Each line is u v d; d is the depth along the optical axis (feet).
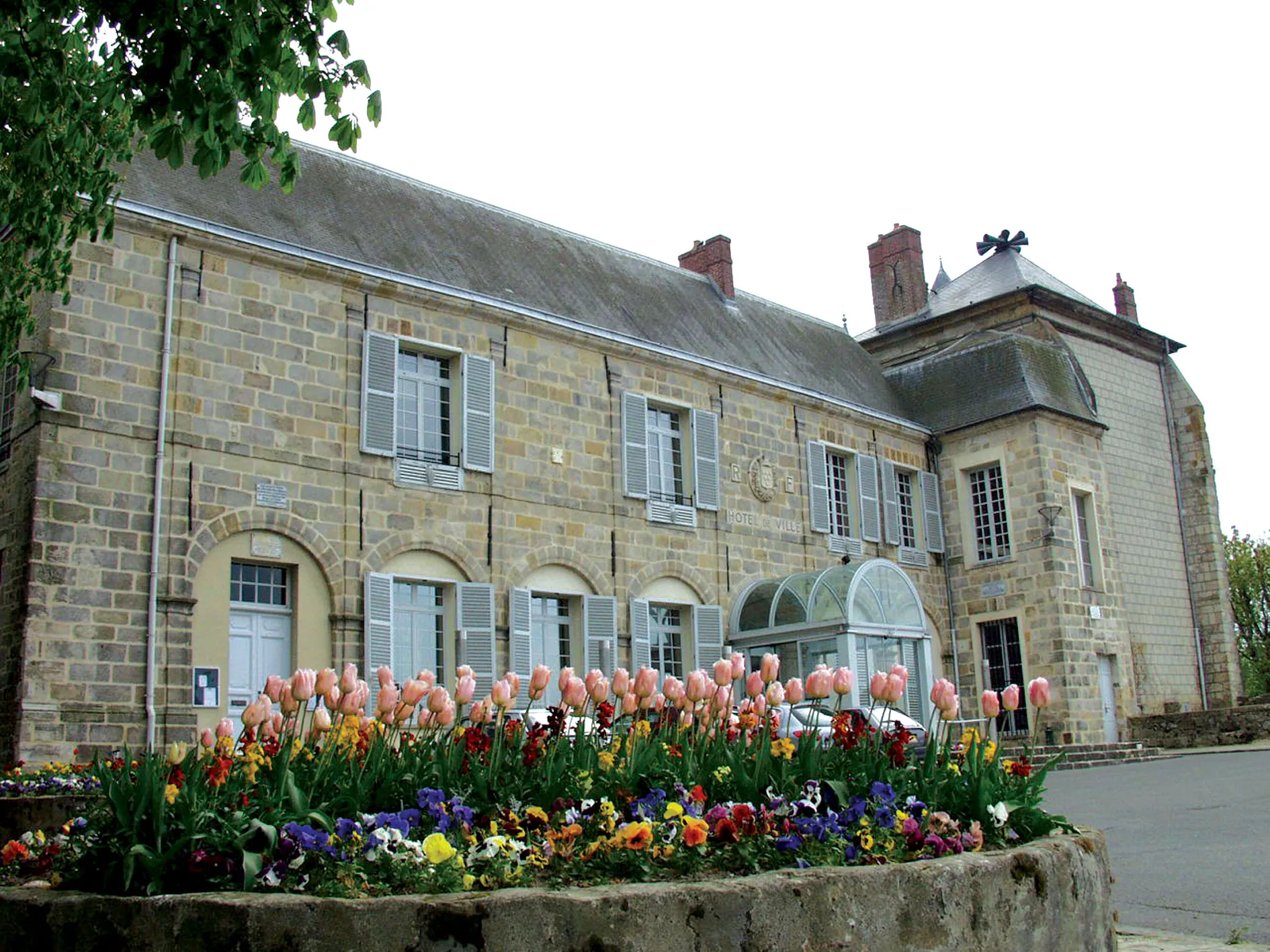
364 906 13.01
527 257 74.23
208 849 15.16
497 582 61.26
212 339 52.90
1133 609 96.84
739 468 76.18
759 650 72.90
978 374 92.43
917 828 16.93
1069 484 88.28
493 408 62.64
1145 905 26.02
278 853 14.97
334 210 63.72
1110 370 102.94
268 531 53.31
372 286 58.80
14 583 47.03
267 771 19.35
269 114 27.09
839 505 84.79
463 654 58.70
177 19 25.07
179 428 51.08
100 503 48.34
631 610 67.26
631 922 13.24
